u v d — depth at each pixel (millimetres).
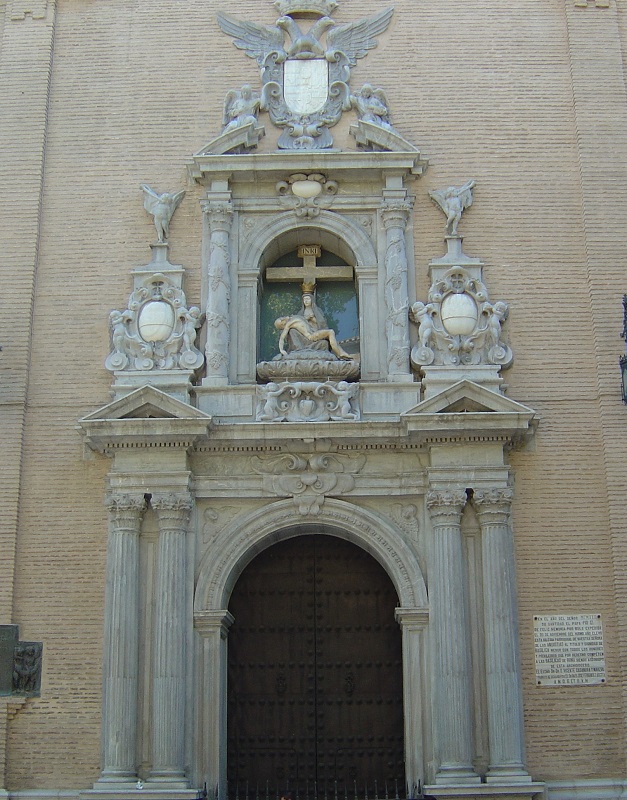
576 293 20734
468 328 20312
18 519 19609
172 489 19375
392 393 19906
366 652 20422
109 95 22078
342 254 21703
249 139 21516
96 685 18875
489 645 18656
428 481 19406
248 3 22578
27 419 20156
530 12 22500
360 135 21547
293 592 20719
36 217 21203
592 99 21828
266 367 20266
